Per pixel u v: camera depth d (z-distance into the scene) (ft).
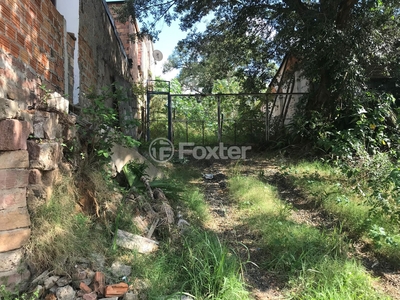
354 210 13.20
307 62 24.20
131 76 35.12
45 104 8.69
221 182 19.80
